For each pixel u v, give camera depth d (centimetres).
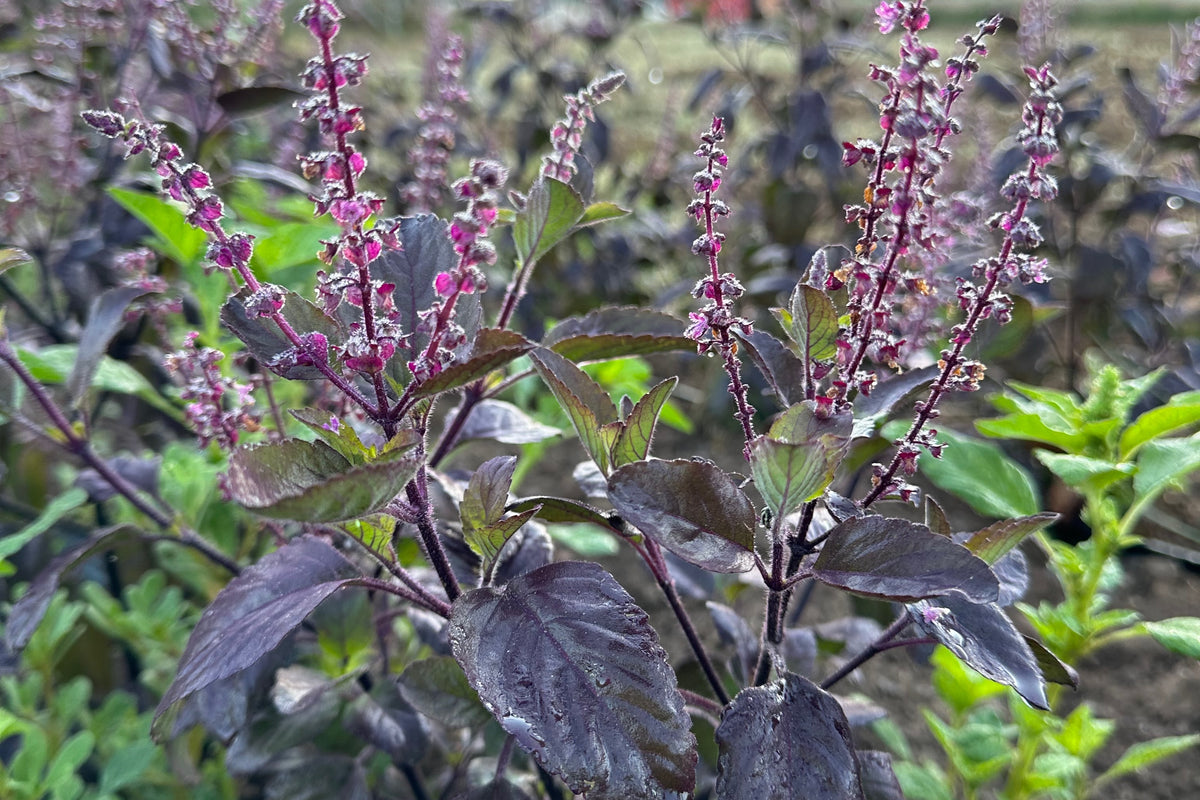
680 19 108
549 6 119
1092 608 48
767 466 33
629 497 34
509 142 134
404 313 38
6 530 58
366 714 44
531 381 71
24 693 51
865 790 39
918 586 33
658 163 118
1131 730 73
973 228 60
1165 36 228
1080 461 43
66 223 81
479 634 34
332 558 37
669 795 32
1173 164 109
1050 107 33
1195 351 86
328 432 35
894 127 34
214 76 62
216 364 42
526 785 46
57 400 46
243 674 43
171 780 52
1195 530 94
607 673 34
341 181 34
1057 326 119
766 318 101
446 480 44
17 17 82
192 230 48
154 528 50
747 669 44
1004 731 51
